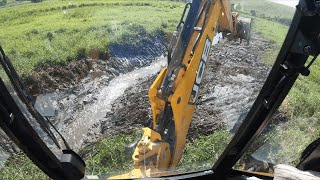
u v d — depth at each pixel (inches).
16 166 201.8
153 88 165.3
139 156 158.4
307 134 249.9
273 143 220.1
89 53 342.6
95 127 259.0
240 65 337.4
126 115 278.2
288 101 281.9
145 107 290.5
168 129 165.5
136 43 384.8
